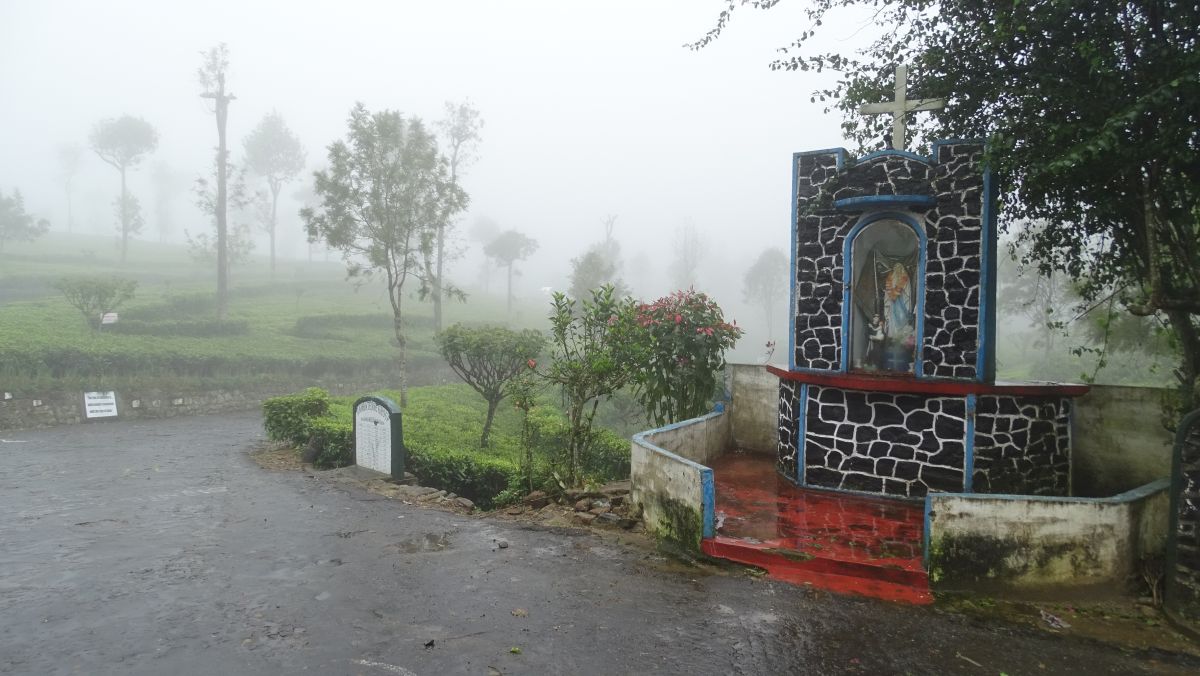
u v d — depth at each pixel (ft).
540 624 16.01
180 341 87.30
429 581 18.99
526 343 48.37
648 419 34.24
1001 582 17.49
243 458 44.37
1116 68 18.37
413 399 68.80
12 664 13.98
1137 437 25.75
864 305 26.73
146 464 41.47
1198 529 15.87
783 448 29.04
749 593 17.81
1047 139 19.52
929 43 25.75
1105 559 17.53
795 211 27.99
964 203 24.56
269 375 83.46
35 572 19.97
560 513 26.25
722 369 34.53
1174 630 15.79
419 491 31.99
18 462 42.14
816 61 29.12
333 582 18.99
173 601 17.58
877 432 25.75
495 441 50.01
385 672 13.65
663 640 15.17
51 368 66.33
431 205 65.46
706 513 20.51
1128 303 24.00
